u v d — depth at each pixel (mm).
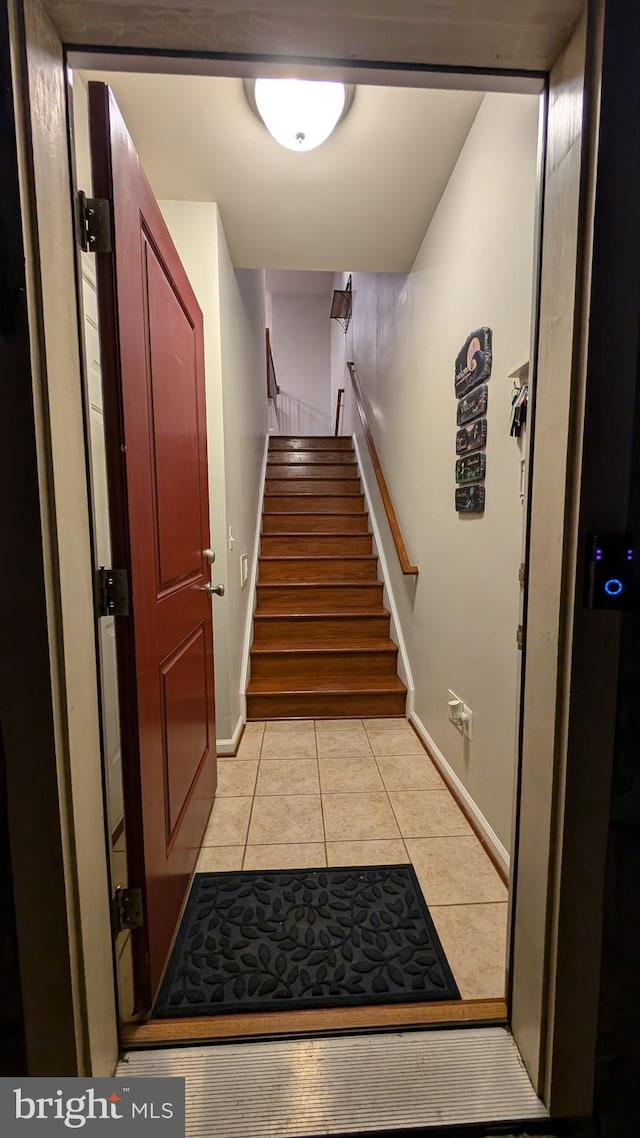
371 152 1688
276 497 4098
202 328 1727
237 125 1540
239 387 2660
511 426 1385
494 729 1558
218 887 1451
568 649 809
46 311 732
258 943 1256
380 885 1456
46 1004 792
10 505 717
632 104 709
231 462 2344
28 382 703
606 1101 863
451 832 1702
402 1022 1027
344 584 3305
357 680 2814
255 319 3580
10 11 658
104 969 906
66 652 781
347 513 4016
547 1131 863
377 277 3529
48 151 738
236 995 1104
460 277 1763
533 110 1245
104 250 893
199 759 1603
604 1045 855
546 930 865
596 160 720
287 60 800
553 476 832
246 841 1658
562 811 827
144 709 1043
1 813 754
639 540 769
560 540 811
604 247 728
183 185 1847
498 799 1536
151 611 1104
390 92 1462
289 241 2230
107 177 877
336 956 1214
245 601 2889
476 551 1685
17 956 779
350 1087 909
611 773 809
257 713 2652
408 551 2641
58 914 780
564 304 791
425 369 2260
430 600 2250
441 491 2059
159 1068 937
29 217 695
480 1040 993
